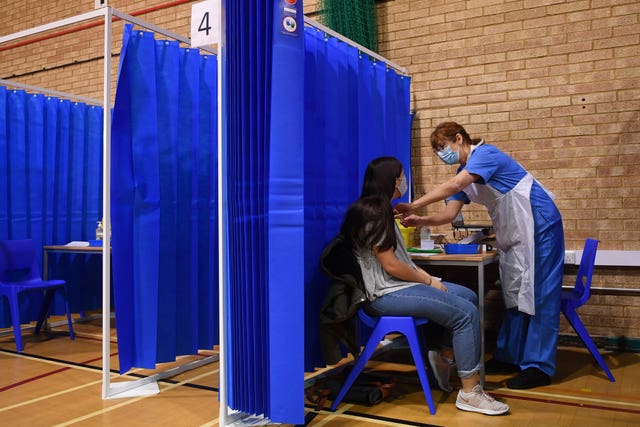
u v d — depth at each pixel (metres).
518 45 4.29
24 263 4.47
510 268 3.18
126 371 3.06
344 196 3.17
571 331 4.13
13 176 4.62
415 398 2.90
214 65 3.52
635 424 2.52
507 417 2.61
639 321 3.92
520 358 3.23
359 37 4.56
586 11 4.07
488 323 4.30
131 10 6.23
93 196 5.23
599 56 4.02
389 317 2.69
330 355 2.64
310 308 2.88
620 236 3.96
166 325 3.27
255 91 2.37
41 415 2.66
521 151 4.27
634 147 3.92
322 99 2.98
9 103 4.62
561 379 3.25
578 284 3.46
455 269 4.28
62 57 6.86
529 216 3.09
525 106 4.26
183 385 3.16
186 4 5.88
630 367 3.51
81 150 5.14
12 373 3.43
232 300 2.54
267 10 2.30
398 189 2.92
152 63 3.14
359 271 2.72
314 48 2.91
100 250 4.37
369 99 3.51
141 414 2.67
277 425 2.50
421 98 4.66
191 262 3.42
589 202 4.05
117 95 3.02
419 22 4.66
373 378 3.04
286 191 2.29
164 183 3.26
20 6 7.22
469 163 3.11
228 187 2.55
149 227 3.12
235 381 2.53
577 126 4.09
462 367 2.68
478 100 4.43
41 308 4.70
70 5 6.79
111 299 5.38
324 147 3.00
